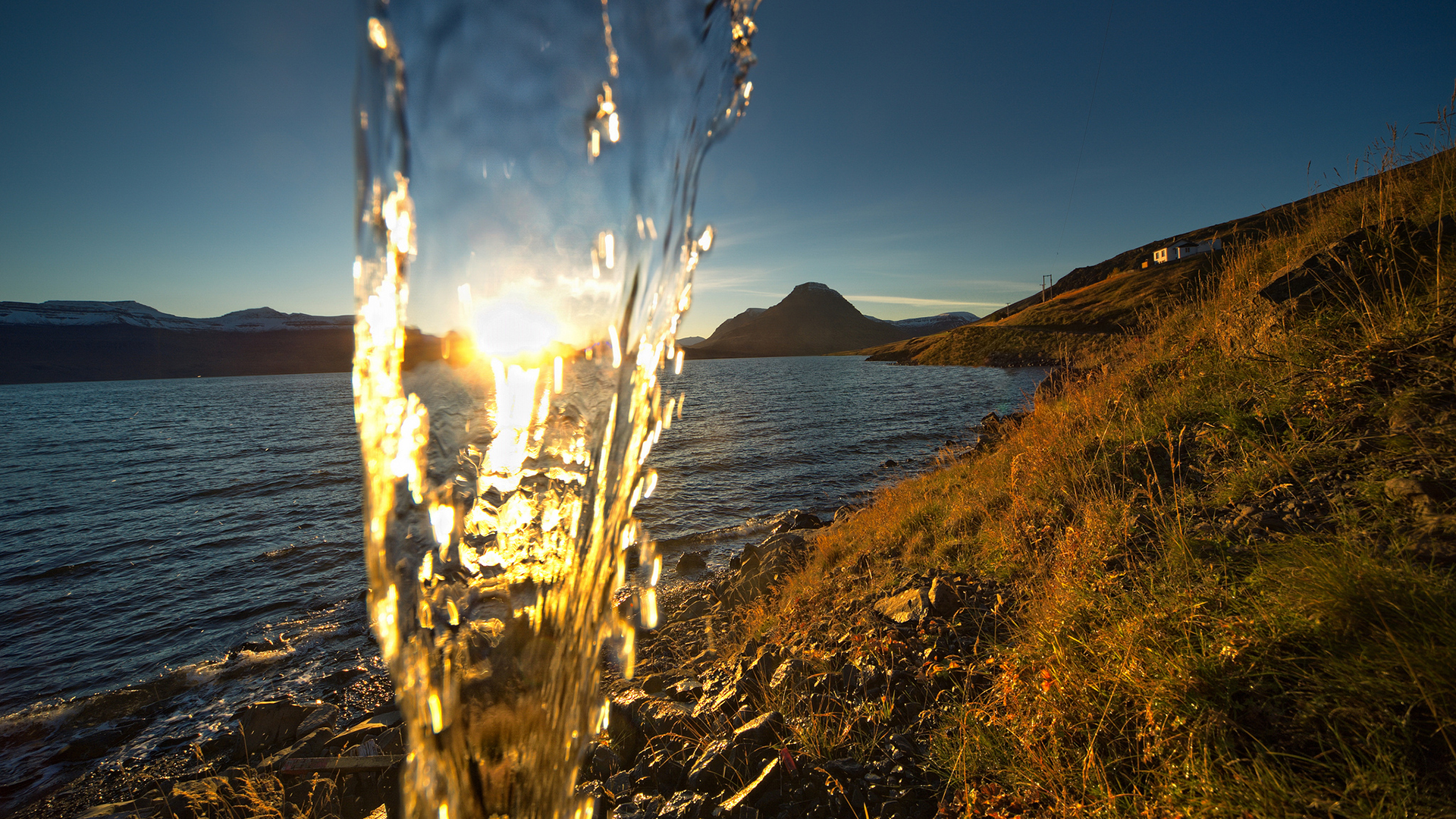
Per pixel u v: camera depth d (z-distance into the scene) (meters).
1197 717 2.09
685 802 2.90
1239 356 5.04
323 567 14.10
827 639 4.30
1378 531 2.53
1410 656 1.82
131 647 10.23
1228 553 2.88
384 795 4.16
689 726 3.55
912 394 52.41
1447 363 3.37
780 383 82.56
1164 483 4.05
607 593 2.09
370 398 1.53
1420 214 5.11
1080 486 4.74
